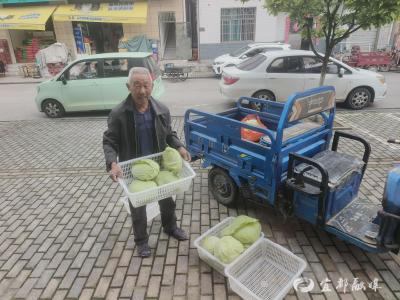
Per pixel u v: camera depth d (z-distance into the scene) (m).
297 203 3.29
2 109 10.09
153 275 3.07
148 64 8.53
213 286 2.91
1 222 4.00
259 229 3.10
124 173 3.03
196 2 16.67
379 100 9.01
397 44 17.11
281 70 8.25
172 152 3.02
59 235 3.72
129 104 2.87
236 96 8.48
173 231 3.54
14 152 6.38
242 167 3.62
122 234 3.70
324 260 3.18
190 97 10.80
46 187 4.87
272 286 2.82
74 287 2.97
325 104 3.64
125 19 15.85
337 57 16.73
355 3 5.34
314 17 6.70
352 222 3.16
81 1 16.73
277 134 3.10
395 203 2.61
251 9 16.86
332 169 3.20
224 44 17.45
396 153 5.61
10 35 17.30
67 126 8.05
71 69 8.52
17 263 3.29
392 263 3.12
